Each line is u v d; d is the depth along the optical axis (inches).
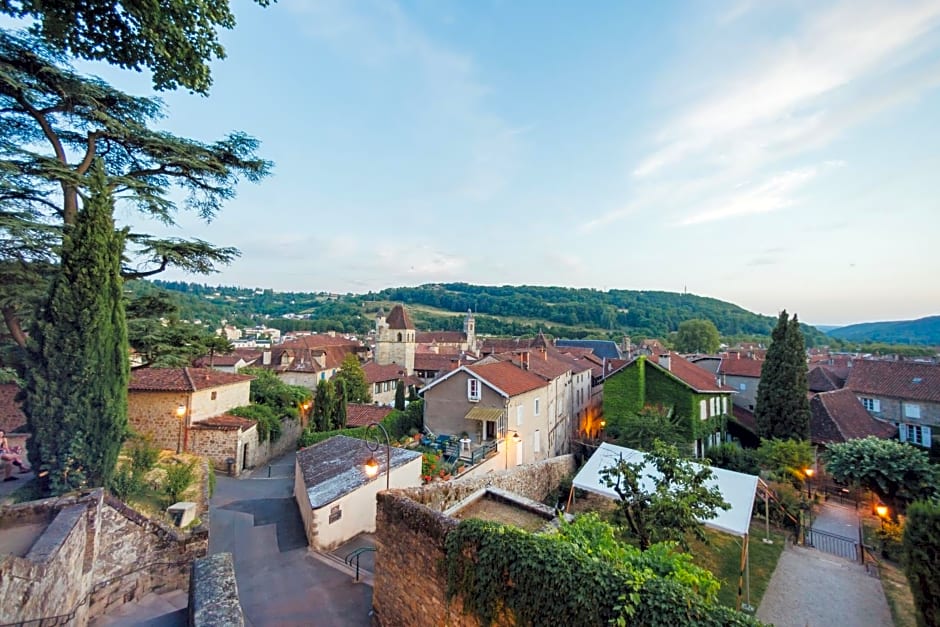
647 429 877.2
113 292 455.8
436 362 2283.5
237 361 1915.6
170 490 510.0
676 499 381.7
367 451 682.8
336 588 423.5
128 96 527.2
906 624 400.8
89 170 533.6
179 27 272.1
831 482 785.6
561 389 1225.4
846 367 1592.0
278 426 1079.6
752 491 495.2
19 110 477.7
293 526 581.0
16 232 411.2
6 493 442.0
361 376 1545.3
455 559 272.1
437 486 459.8
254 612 380.2
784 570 504.7
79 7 251.8
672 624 178.1
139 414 829.2
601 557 235.8
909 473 601.9
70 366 417.7
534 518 425.7
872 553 550.3
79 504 311.7
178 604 345.4
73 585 280.4
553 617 210.4
